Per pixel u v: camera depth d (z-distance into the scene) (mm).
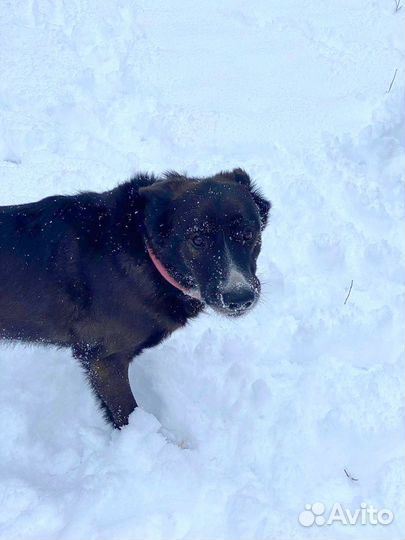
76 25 1858
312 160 1557
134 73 1746
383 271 1365
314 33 1915
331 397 1125
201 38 1875
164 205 998
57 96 1683
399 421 1092
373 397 1119
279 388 1149
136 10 1945
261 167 1544
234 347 1221
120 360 1072
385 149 1573
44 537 958
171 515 968
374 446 1070
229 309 961
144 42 1844
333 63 1816
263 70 1794
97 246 1015
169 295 1035
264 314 1283
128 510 986
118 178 1513
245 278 968
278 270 1338
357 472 1042
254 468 1049
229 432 1089
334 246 1381
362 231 1437
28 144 1578
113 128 1631
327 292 1318
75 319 1046
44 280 1026
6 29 1845
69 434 1108
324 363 1185
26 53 1780
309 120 1663
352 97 1717
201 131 1623
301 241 1400
